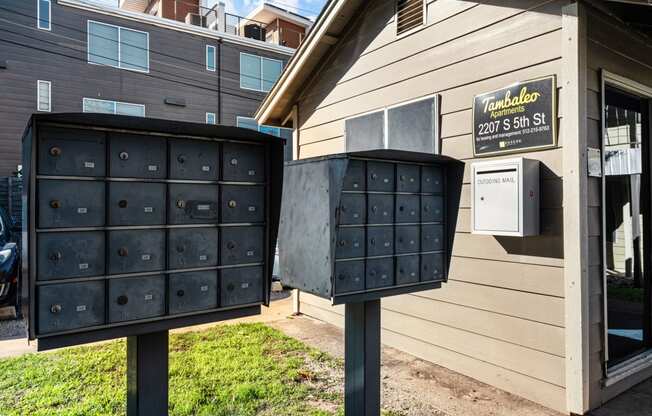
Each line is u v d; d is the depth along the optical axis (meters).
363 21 4.78
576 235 2.90
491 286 3.47
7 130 10.97
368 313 2.60
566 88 2.96
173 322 1.89
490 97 3.46
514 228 3.06
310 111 5.67
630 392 3.28
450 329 3.81
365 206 2.55
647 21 3.31
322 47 5.20
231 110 14.45
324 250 2.50
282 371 3.66
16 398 3.12
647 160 3.82
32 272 1.54
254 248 2.10
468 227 3.65
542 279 3.12
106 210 1.70
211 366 3.74
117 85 12.42
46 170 1.57
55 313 1.59
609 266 5.28
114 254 1.71
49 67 11.48
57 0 11.54
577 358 2.88
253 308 2.11
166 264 1.84
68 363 3.82
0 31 10.91
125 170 1.74
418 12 4.12
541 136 3.11
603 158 3.11
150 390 1.90
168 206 1.85
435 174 2.93
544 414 2.97
